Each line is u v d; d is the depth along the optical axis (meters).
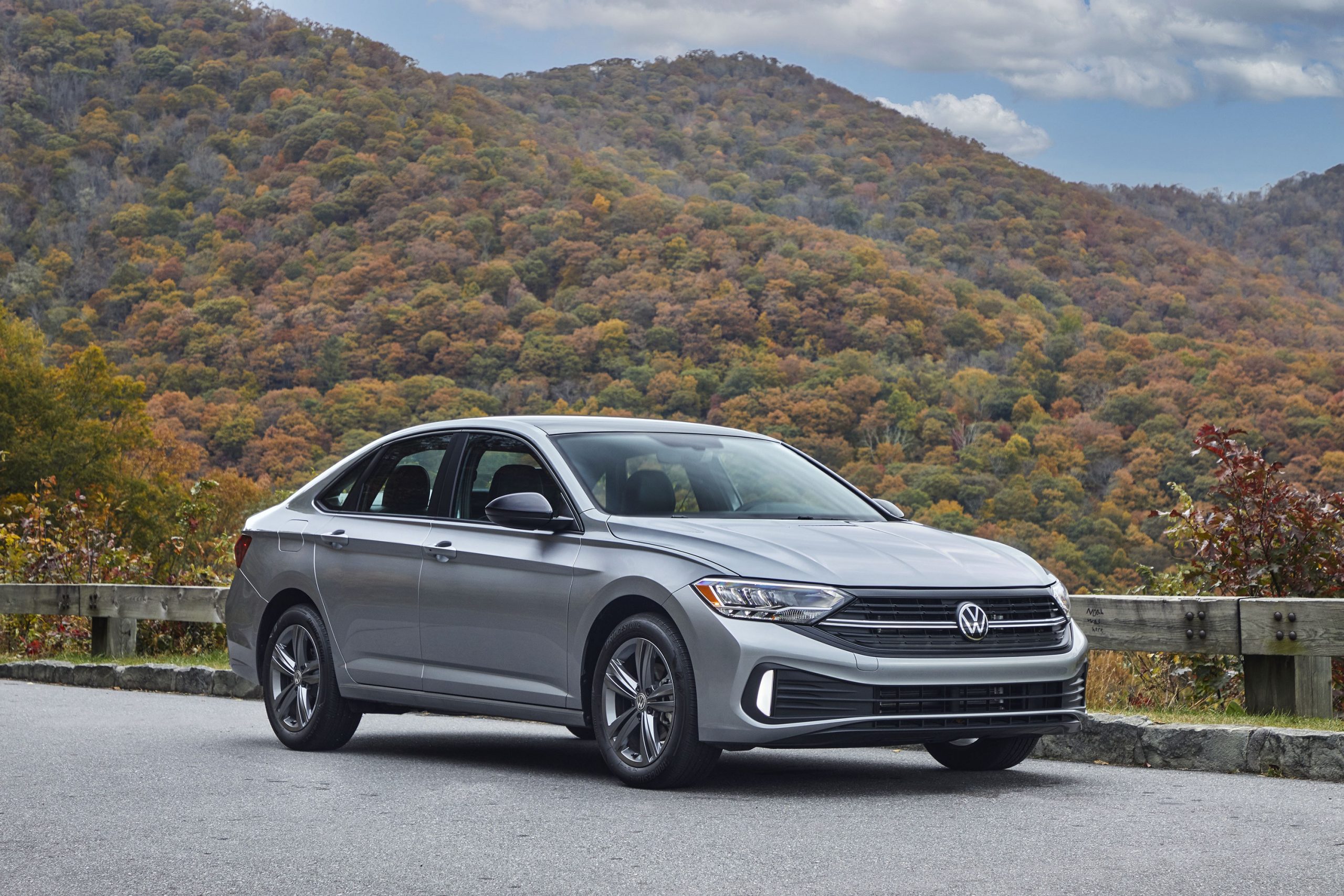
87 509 17.22
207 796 6.22
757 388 149.50
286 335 156.00
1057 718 6.20
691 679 6.04
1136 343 169.75
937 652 5.97
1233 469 9.41
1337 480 115.06
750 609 5.95
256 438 135.12
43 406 69.25
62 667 12.79
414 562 7.36
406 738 8.66
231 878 4.59
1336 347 178.00
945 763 7.12
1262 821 5.44
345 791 6.34
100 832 5.38
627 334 162.12
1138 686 9.31
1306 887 4.31
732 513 6.94
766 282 172.00
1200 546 9.54
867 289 171.25
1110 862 4.70
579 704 6.55
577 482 6.90
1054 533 113.81
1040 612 6.29
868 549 6.28
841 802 5.95
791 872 4.58
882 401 144.25
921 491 123.31
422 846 5.07
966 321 173.38
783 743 5.87
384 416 139.12
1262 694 7.69
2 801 6.09
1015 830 5.27
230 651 8.41
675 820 5.53
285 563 8.07
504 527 7.03
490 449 7.43
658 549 6.32
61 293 180.25
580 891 4.37
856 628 5.91
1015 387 153.75
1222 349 168.12
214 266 181.12
